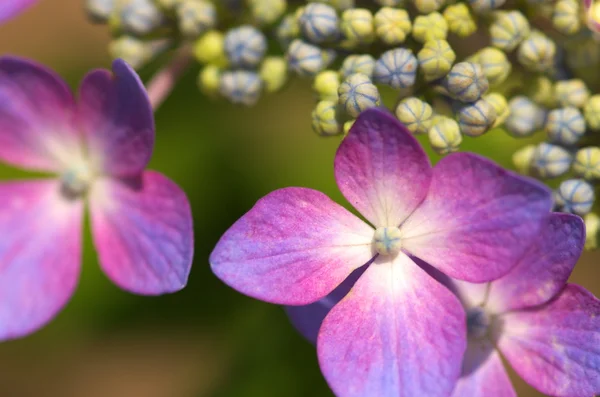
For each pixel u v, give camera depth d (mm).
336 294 208
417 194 202
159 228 212
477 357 210
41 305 220
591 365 203
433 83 212
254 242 199
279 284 200
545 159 214
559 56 218
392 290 204
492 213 198
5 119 221
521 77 219
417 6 213
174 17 225
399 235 203
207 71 223
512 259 197
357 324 202
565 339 205
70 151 222
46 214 224
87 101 216
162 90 225
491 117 210
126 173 216
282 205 201
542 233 203
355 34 213
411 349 201
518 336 209
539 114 216
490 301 210
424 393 198
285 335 253
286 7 225
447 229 202
